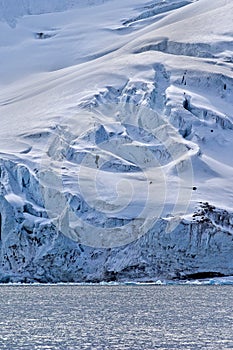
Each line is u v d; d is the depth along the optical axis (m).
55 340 198.25
